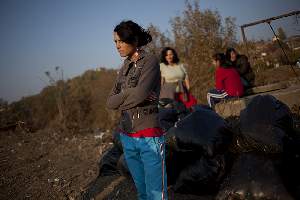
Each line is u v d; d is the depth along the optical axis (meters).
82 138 7.10
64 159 5.43
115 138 3.95
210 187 2.72
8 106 13.22
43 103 14.22
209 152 2.65
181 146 2.81
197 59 9.72
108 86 14.61
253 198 2.15
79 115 11.31
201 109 3.03
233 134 2.72
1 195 4.10
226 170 2.65
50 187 4.11
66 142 6.87
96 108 12.27
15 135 8.71
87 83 16.00
